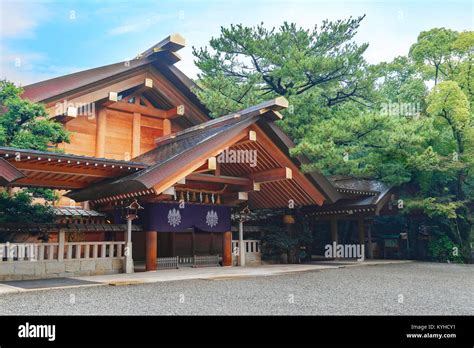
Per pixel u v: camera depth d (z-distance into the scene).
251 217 18.19
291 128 17.73
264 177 15.30
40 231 13.30
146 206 13.94
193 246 19.23
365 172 16.33
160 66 19.55
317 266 15.95
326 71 17.83
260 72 19.78
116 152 18.88
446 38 21.06
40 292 8.78
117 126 19.11
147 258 13.74
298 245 18.27
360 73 18.19
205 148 12.89
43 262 11.84
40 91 16.05
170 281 10.84
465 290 9.46
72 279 11.25
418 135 16.09
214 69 20.31
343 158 15.57
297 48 18.25
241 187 15.63
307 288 9.59
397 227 23.25
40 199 16.92
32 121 13.38
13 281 10.80
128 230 13.48
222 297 8.14
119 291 8.95
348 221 23.62
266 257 17.58
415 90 22.02
